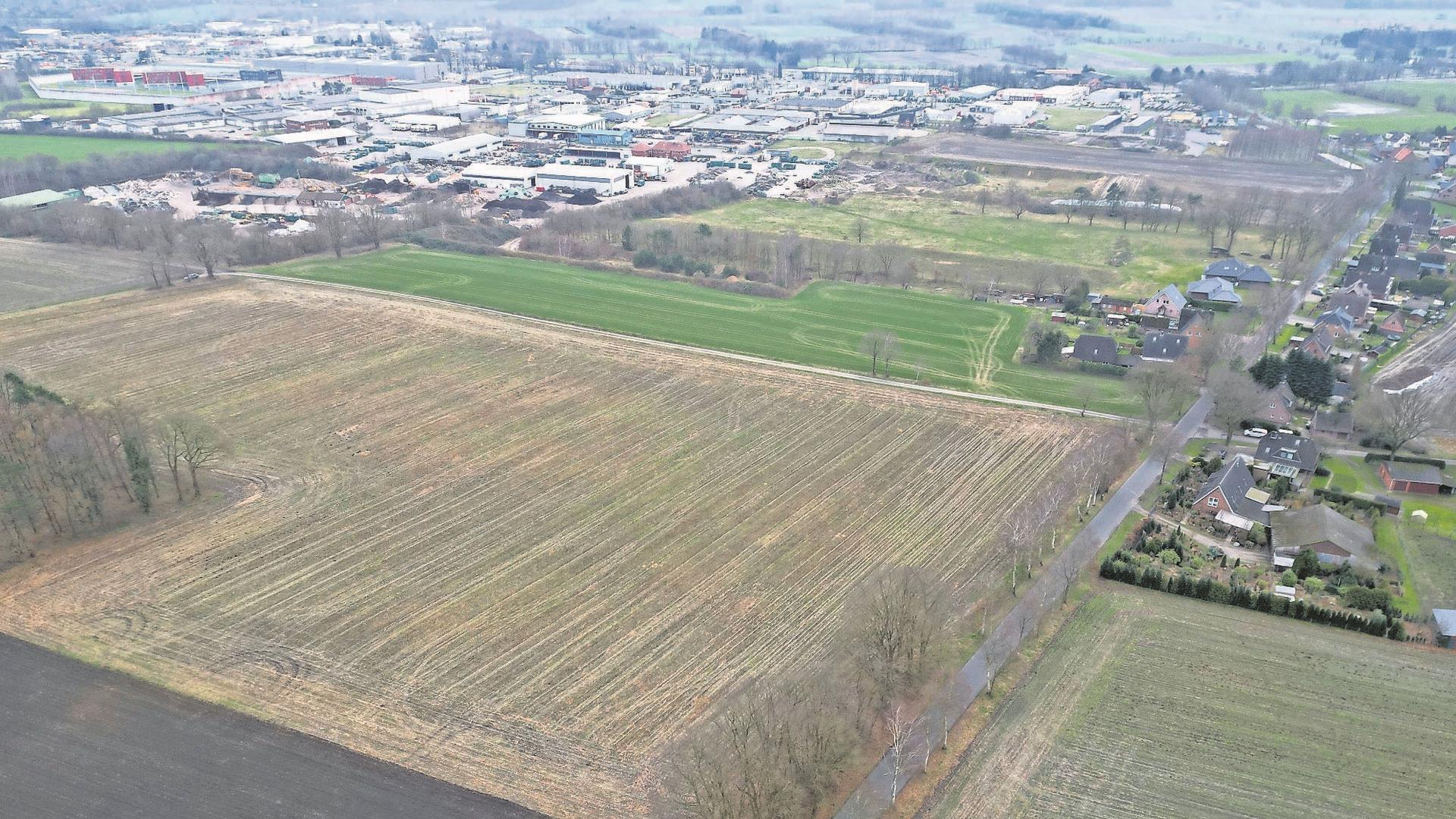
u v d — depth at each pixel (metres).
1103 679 78.00
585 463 113.00
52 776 67.75
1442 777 68.38
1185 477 111.69
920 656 76.31
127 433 102.12
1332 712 74.50
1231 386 120.25
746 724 65.81
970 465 113.81
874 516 102.12
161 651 80.12
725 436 120.50
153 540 96.00
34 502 95.69
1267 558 96.44
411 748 69.81
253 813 64.56
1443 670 79.69
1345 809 65.44
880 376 140.38
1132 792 66.75
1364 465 116.06
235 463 111.81
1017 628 83.88
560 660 79.00
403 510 102.06
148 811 64.88
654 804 64.38
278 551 94.25
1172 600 89.38
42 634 82.12
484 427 122.06
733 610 85.81
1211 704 75.19
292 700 74.62
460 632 82.50
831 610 85.75
